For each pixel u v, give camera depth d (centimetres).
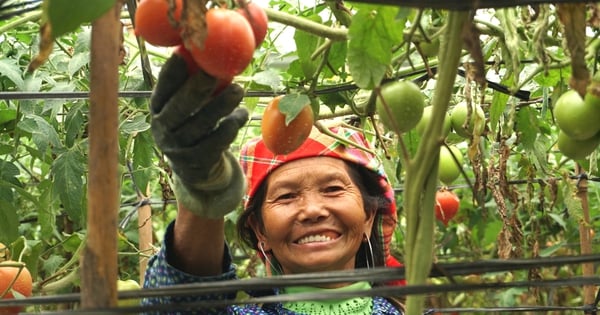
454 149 177
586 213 211
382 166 178
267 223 158
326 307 158
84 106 179
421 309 98
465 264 98
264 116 118
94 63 78
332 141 159
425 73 157
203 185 99
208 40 81
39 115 185
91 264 77
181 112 87
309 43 124
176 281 125
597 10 96
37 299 93
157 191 311
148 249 212
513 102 145
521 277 331
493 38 146
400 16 92
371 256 174
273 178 158
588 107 111
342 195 158
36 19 147
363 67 99
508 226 158
